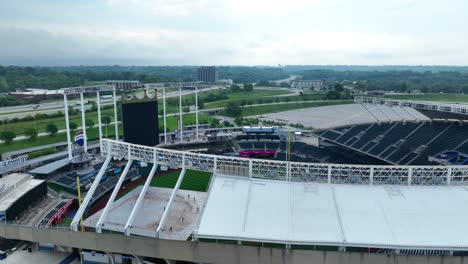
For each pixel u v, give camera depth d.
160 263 69.81
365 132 145.25
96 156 149.25
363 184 72.81
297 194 68.75
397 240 56.75
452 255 58.00
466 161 105.00
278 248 60.53
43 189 101.06
